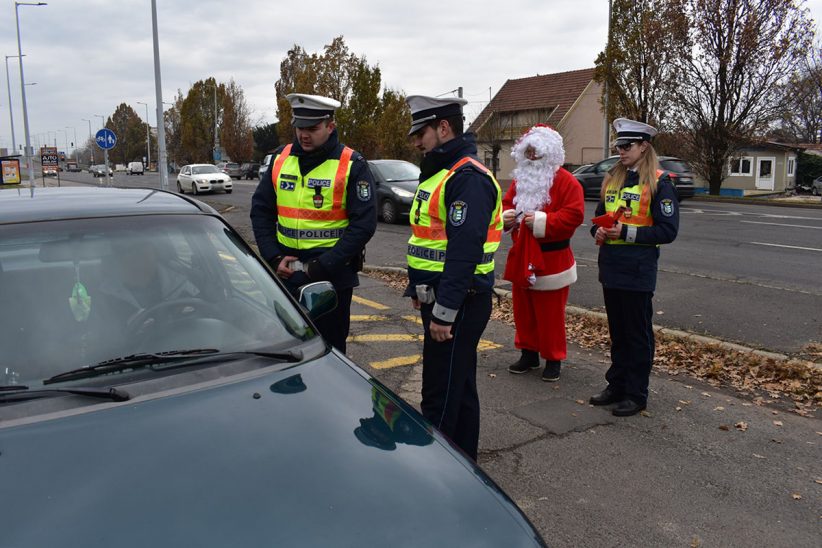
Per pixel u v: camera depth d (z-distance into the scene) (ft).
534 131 16.24
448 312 10.28
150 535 5.21
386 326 22.82
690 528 10.77
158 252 8.77
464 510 6.06
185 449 6.21
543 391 16.66
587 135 130.00
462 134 10.93
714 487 12.01
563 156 16.31
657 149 92.84
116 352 7.63
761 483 12.16
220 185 99.91
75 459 5.98
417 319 23.80
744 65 85.10
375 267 33.78
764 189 128.26
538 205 16.21
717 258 35.50
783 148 126.52
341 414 7.14
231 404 7.02
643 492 11.84
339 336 13.56
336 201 12.88
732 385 17.02
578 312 23.73
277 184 13.38
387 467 6.41
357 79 116.98
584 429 14.42
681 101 88.28
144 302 8.23
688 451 13.39
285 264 13.05
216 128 201.16
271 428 6.67
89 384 7.13
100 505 5.46
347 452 6.50
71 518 5.31
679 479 12.29
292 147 13.34
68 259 8.25
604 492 11.84
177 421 6.63
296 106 12.60
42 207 9.02
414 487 6.20
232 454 6.21
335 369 8.15
